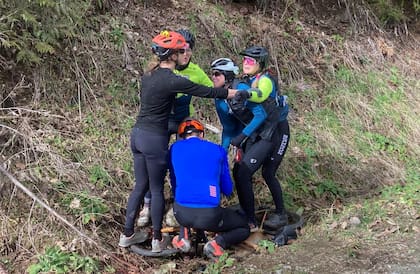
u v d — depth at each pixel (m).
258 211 5.43
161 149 4.32
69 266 4.29
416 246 4.61
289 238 4.88
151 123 4.30
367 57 8.05
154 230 4.48
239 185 4.84
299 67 7.50
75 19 6.18
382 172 6.39
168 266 4.45
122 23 6.67
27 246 4.47
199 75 4.70
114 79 6.18
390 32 8.69
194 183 4.36
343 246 4.64
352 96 7.39
